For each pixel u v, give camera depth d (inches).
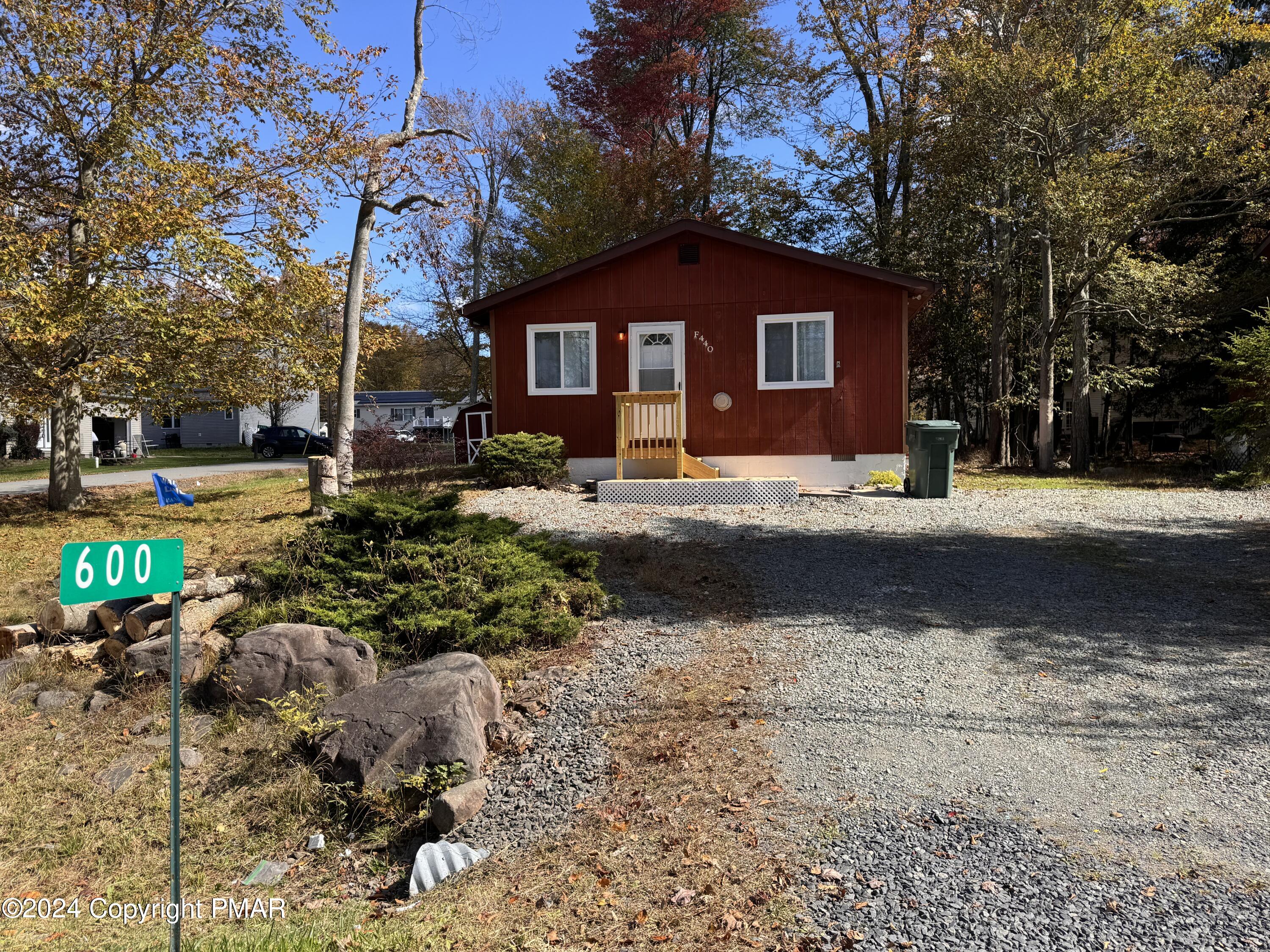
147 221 502.0
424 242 1092.5
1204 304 774.5
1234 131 659.4
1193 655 241.8
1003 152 732.7
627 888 154.5
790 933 135.7
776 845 160.7
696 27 1170.0
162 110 587.5
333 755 208.8
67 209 543.2
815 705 219.3
